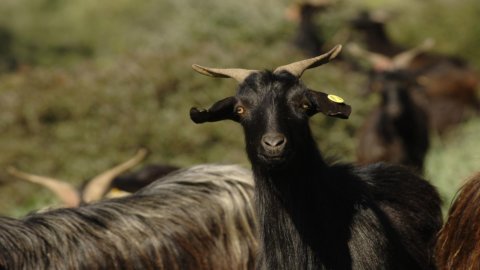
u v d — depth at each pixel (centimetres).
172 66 6056
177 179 2845
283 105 2348
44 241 2547
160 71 6034
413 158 5481
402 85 5562
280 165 2319
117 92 5978
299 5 8212
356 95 6138
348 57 7862
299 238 2431
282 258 2447
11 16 14812
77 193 3500
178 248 2667
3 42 14588
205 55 6162
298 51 6962
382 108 5559
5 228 2541
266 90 2369
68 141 5875
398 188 2725
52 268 2514
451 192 4372
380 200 2633
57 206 3023
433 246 2594
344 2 8694
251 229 2794
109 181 3503
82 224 2612
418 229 2688
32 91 6022
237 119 2430
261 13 8412
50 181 3553
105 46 13975
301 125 2358
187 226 2714
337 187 2473
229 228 2770
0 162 5766
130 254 2605
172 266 2644
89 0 14750
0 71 14038
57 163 5825
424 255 2605
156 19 10300
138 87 5991
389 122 5453
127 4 14425
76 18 14600
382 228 2492
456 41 10794
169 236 2672
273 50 6438
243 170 2902
